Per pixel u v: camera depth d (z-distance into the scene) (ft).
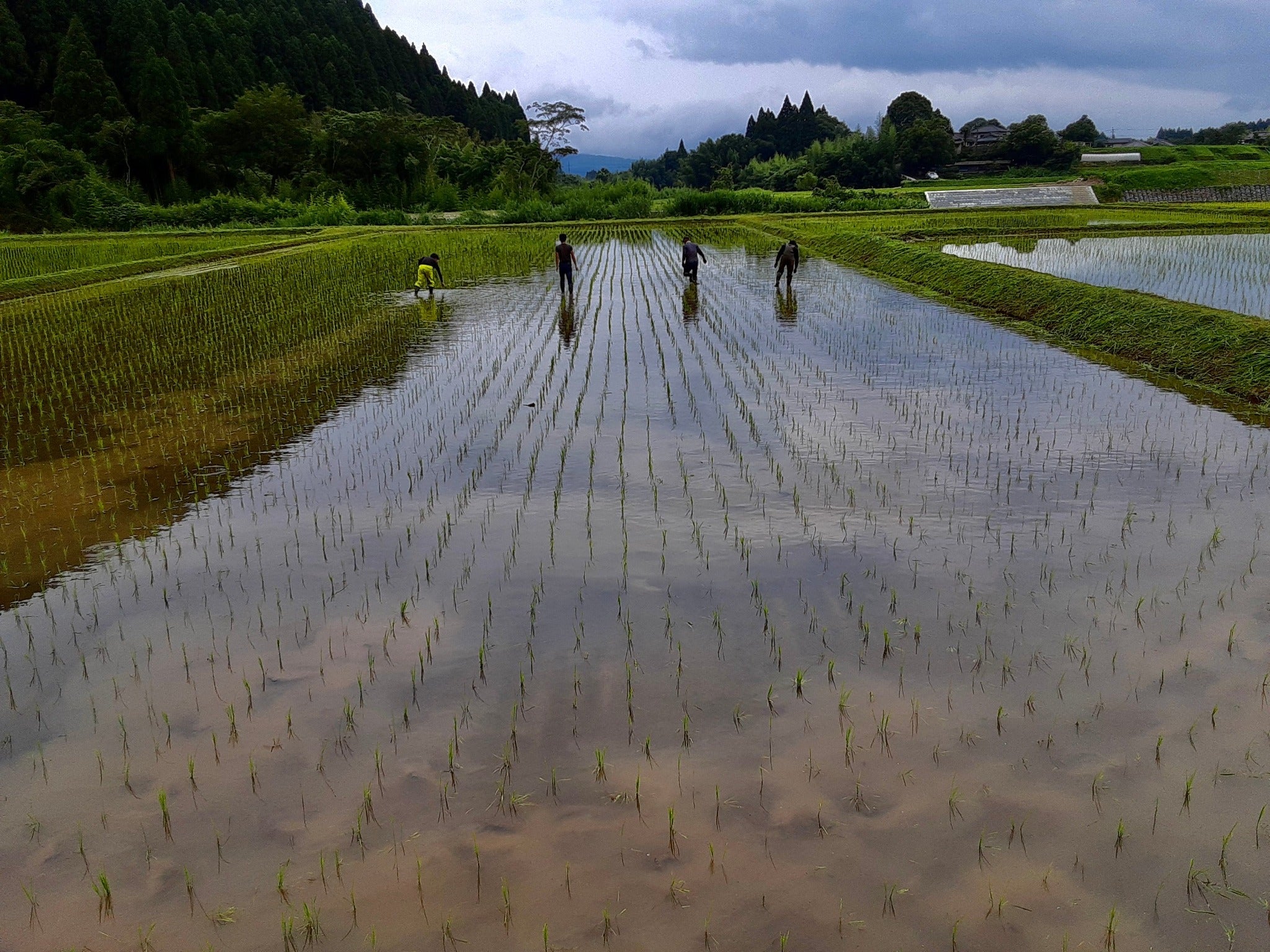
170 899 10.44
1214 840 10.92
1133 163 285.64
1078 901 10.05
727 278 73.31
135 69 240.12
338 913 10.13
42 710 14.39
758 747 12.92
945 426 29.48
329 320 54.44
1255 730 12.96
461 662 15.57
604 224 149.69
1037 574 18.28
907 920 9.83
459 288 69.77
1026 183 251.60
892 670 14.87
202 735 13.62
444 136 253.65
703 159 379.14
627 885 10.41
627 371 39.06
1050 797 11.71
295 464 27.30
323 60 320.50
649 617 17.03
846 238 91.97
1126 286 55.93
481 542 20.98
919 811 11.50
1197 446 26.78
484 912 10.09
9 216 161.38
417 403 34.58
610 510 22.80
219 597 18.38
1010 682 14.38
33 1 255.70
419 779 12.45
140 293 68.28
